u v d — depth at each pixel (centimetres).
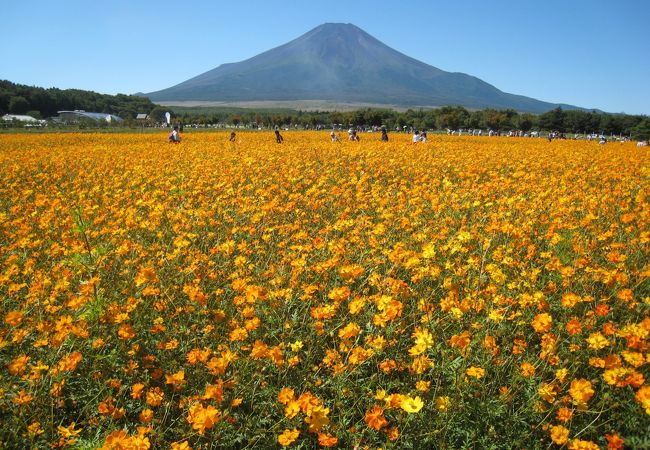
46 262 670
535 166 1688
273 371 432
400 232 809
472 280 559
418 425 366
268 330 475
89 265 560
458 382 380
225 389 405
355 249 686
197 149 2477
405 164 1736
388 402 334
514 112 11250
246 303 514
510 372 414
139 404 400
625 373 357
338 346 480
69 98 15450
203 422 314
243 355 433
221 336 472
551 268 591
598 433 364
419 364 381
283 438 317
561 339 459
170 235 827
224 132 5862
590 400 393
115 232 739
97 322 457
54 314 509
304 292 539
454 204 985
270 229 758
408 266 541
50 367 406
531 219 823
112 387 396
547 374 422
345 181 1407
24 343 463
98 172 1576
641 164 1769
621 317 507
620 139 8338
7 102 13288
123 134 4822
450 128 9881
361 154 2100
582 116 10512
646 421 360
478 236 736
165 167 1653
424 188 1217
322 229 810
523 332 483
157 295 541
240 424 381
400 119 10050
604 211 910
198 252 666
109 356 420
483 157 2045
